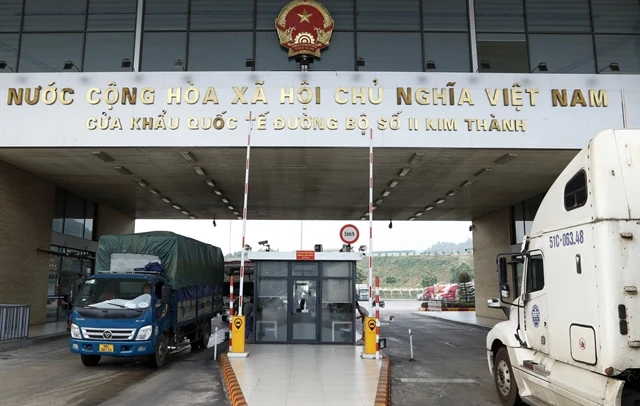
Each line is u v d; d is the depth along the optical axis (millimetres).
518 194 21391
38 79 14406
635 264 5340
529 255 7379
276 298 14617
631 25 15844
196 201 23750
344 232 14781
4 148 14445
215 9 15750
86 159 15812
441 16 15727
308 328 14438
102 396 8883
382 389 8539
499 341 8484
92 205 24062
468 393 9438
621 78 14391
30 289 18219
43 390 9367
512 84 14320
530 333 7246
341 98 14266
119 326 11367
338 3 15734
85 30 15703
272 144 14125
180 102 14289
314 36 15461
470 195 21656
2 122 14297
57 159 15836
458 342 18062
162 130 14195
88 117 14273
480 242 28984
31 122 14281
